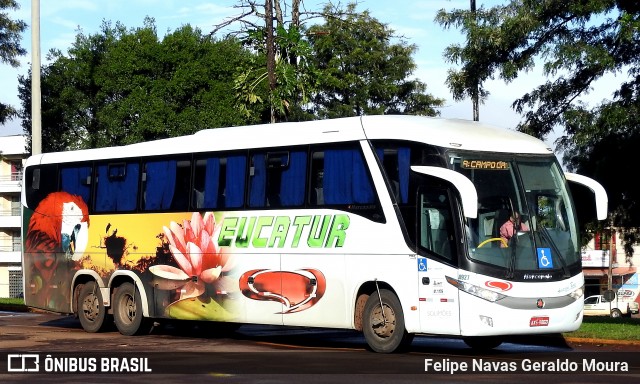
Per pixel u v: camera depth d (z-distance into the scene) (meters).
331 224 17.89
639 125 25.80
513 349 18.11
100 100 47.19
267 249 18.94
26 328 23.56
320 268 18.00
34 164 23.94
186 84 44.78
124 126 45.91
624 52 26.02
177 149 20.94
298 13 33.22
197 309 20.22
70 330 22.98
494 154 16.81
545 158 17.34
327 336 21.42
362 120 17.67
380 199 17.17
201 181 20.34
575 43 25.91
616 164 25.80
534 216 16.73
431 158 16.53
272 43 30.38
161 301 20.97
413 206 16.73
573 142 26.66
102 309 22.17
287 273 18.55
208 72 45.16
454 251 16.19
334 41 59.31
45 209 23.52
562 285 16.62
